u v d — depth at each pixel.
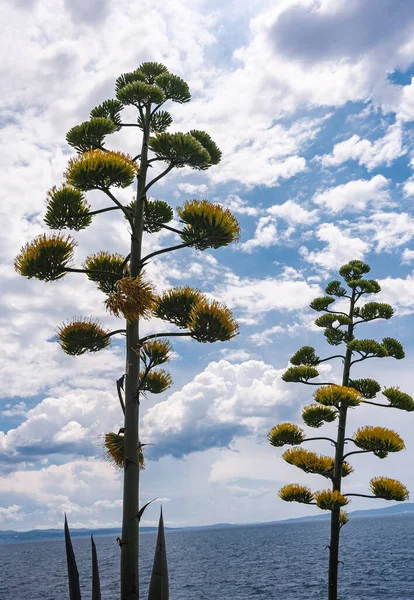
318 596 37.66
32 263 6.30
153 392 7.28
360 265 15.86
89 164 6.32
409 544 86.88
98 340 6.96
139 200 6.85
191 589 46.47
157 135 7.30
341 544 100.69
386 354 14.38
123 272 6.55
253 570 60.59
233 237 6.77
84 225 7.06
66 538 5.06
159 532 4.91
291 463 13.88
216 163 9.07
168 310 6.73
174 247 6.60
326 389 13.66
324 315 15.66
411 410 13.80
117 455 6.60
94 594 5.07
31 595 46.41
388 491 12.58
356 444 13.59
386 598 35.09
